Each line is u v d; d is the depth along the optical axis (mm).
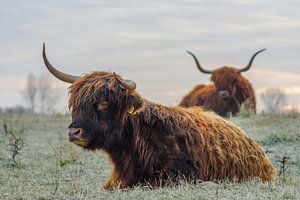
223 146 11766
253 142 12422
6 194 10672
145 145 11234
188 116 11773
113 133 11281
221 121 12320
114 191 10555
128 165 11344
